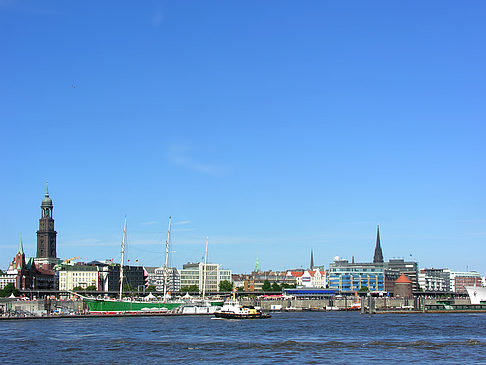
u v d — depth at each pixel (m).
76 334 179.75
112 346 150.62
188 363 126.44
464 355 137.00
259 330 196.62
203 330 195.88
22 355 136.38
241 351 142.62
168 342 158.62
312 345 152.62
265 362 127.62
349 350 144.38
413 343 156.25
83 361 129.00
